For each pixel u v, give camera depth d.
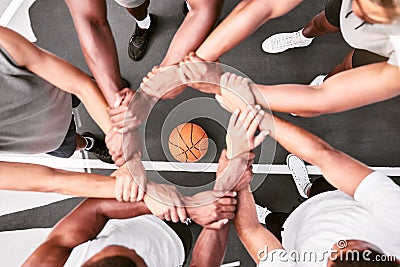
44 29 2.07
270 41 1.99
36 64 1.21
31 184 1.23
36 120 1.35
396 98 1.98
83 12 1.25
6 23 2.07
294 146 1.23
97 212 1.23
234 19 1.18
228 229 1.25
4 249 1.60
